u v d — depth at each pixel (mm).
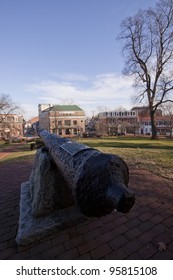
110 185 1305
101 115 55656
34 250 2330
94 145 14438
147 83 22469
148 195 3613
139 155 7828
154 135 23297
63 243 2406
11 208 3588
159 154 7918
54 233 2572
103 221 2818
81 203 1443
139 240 2371
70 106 52062
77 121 50625
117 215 2965
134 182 4312
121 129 48219
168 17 19703
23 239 2402
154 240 2355
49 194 2787
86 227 2688
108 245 2318
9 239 2596
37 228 2512
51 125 49250
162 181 4336
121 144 15250
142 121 53094
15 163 8430
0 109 33562
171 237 2395
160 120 49188
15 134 51312
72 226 2699
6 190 4664
